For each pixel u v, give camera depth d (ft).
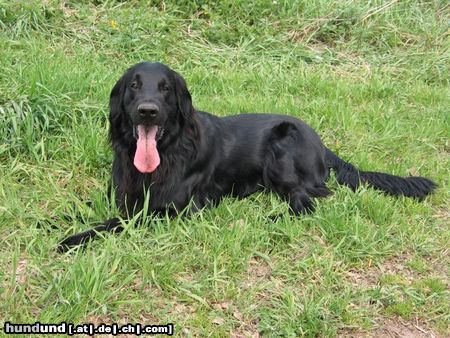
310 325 9.97
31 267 10.19
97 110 12.71
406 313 10.27
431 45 16.90
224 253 10.61
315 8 17.28
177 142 11.21
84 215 11.12
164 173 11.14
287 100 14.14
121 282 10.12
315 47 16.70
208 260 10.50
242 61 15.75
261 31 16.55
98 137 12.19
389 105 14.55
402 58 16.47
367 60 16.42
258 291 10.29
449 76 16.10
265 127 11.98
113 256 10.30
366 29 17.02
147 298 10.07
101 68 14.14
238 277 10.43
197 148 11.38
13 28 14.98
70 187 11.53
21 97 12.34
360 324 10.11
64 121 12.49
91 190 11.59
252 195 11.84
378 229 11.23
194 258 10.50
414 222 11.49
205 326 9.88
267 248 10.87
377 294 10.38
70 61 14.11
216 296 10.16
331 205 11.50
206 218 11.25
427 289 10.58
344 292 10.36
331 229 11.07
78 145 12.09
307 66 15.93
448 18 17.99
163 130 11.00
